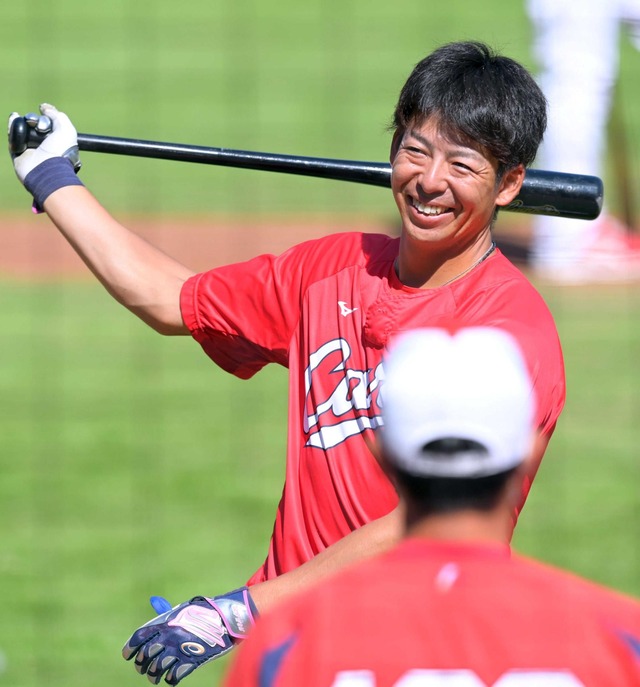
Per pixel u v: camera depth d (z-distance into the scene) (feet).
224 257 137.28
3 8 261.03
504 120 31.48
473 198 31.71
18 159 37.83
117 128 196.65
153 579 70.74
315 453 33.58
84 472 86.33
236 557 73.51
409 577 20.17
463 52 32.37
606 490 83.46
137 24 255.70
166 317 36.65
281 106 208.54
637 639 19.49
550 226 135.95
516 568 20.17
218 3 269.64
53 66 228.43
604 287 131.95
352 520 33.09
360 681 19.42
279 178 174.81
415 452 20.44
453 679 19.27
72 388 104.01
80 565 72.43
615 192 157.89
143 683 60.18
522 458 20.77
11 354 112.47
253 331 35.86
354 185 171.01
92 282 134.31
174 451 90.43
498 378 20.56
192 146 37.88
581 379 106.11
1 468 87.10
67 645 63.36
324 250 35.45
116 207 158.92
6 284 132.46
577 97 132.05
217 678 62.23
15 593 69.00
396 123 33.30
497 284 32.27
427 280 32.83
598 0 131.13
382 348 32.63
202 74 226.79
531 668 19.26
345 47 236.84
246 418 96.99
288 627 20.20
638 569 71.51
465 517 20.56
